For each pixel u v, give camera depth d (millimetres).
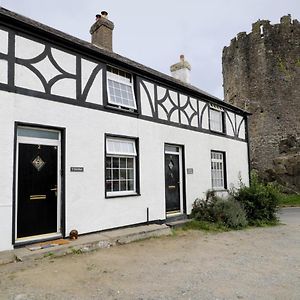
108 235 6305
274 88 22547
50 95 6039
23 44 5719
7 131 5289
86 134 6617
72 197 6199
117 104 7480
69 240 5824
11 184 5246
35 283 3854
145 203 7891
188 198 9484
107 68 7551
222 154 11820
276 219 9672
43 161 5930
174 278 4121
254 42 23516
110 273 4305
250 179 13438
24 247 5289
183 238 6910
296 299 3410
